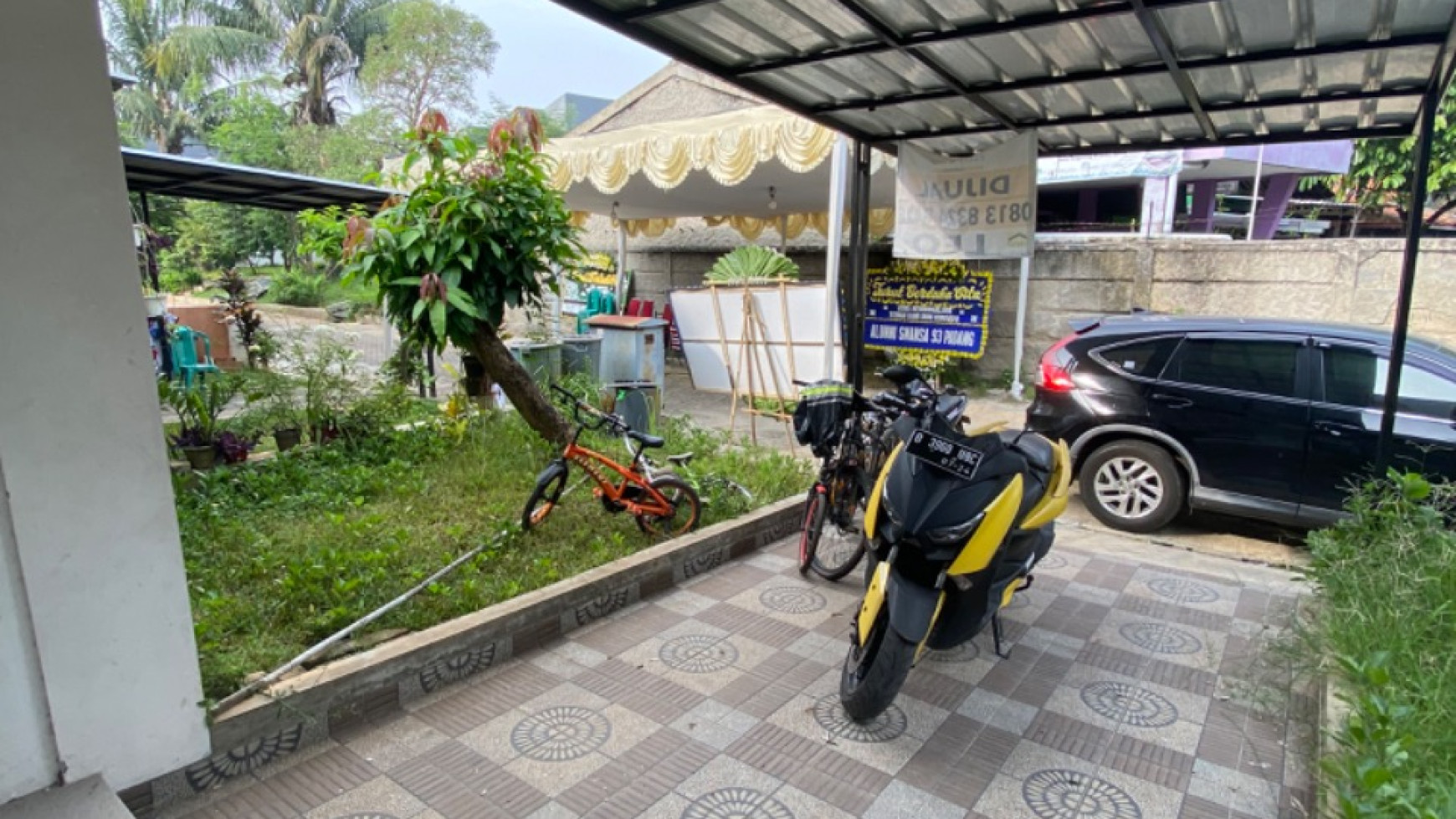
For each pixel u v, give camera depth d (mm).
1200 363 4926
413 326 5039
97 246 2080
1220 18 3135
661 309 14367
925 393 3582
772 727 2816
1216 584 4219
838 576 4051
